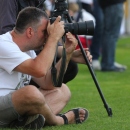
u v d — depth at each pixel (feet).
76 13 91.20
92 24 40.75
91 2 97.14
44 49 38.04
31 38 38.40
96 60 86.22
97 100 54.95
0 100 38.47
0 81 39.06
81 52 44.34
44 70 37.78
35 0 45.52
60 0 44.29
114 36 82.64
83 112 42.45
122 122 42.88
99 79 72.49
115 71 82.74
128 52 113.91
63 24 38.78
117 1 81.15
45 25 38.40
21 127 39.24
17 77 39.34
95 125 41.55
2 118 39.11
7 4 44.14
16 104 38.11
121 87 64.13
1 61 38.37
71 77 48.11
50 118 39.68
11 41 38.42
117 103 52.65
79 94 59.11
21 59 37.99
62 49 41.60
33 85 41.09
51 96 42.34
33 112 38.50
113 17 81.87
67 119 41.52
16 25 38.63
